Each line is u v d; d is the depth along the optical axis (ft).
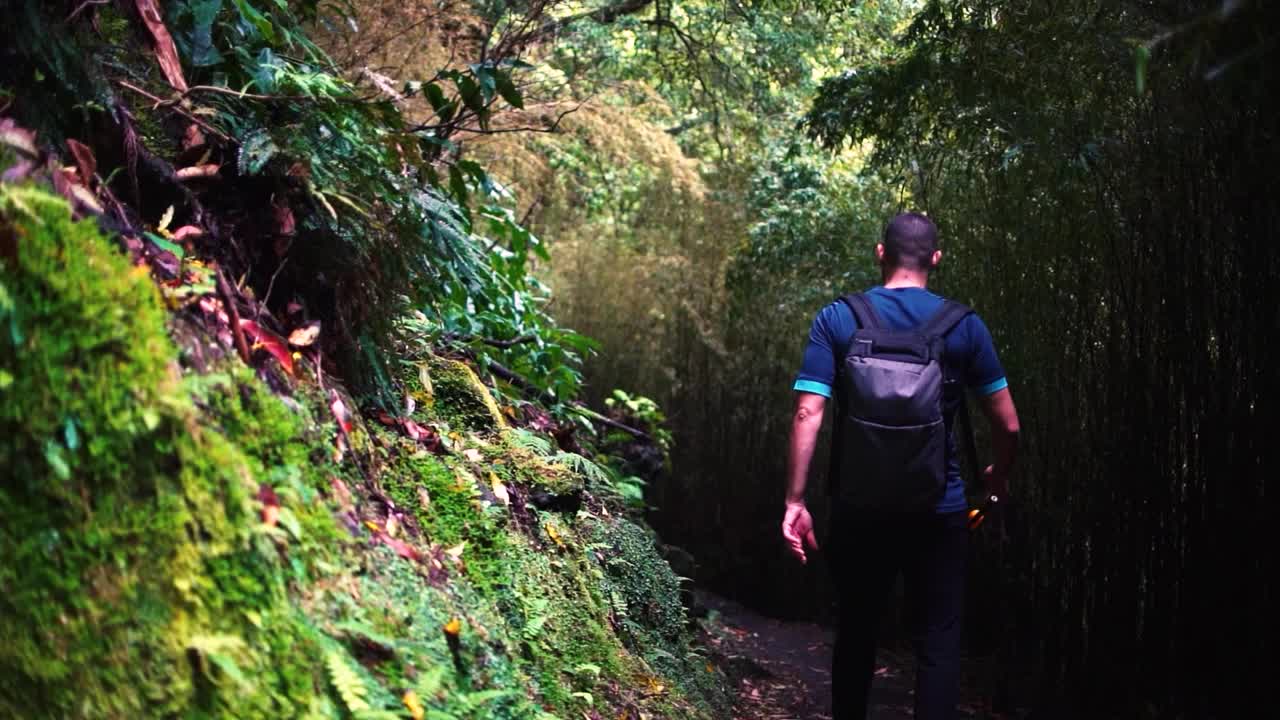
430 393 9.53
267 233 6.91
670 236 27.07
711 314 25.95
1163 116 12.10
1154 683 13.05
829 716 14.53
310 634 4.84
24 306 4.15
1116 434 13.47
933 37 14.92
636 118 23.24
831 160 25.07
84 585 4.07
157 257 5.58
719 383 26.02
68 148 5.87
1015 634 16.84
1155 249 12.75
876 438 9.12
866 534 9.69
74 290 4.29
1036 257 15.12
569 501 9.79
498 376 13.16
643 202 27.58
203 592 4.38
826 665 18.61
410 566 6.27
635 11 27.14
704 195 26.40
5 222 4.17
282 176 6.93
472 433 9.71
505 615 7.39
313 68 9.14
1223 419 11.91
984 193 16.03
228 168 6.89
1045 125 13.41
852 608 9.98
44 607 3.95
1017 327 15.60
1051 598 15.37
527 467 9.62
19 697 3.82
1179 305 12.37
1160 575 12.89
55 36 5.84
